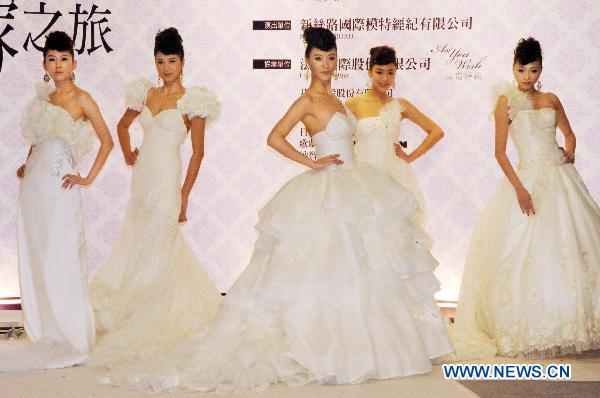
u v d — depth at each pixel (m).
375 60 5.86
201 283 5.74
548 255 5.08
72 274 5.07
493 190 6.34
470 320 5.47
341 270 4.36
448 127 6.34
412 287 4.64
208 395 4.07
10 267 6.45
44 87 5.29
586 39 6.21
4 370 4.66
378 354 4.34
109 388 4.22
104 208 6.50
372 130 5.74
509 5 6.25
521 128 5.38
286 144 4.81
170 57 5.70
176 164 5.66
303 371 4.27
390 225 4.61
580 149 6.25
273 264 4.52
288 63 6.44
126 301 5.48
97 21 6.45
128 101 5.81
